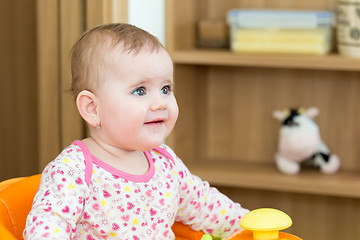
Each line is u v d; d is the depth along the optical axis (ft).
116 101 3.73
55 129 6.83
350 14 7.50
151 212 3.95
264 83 8.88
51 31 6.66
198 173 8.14
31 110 8.49
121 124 3.74
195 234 4.46
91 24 6.48
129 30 3.90
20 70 8.45
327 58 7.41
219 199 4.50
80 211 3.64
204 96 9.04
